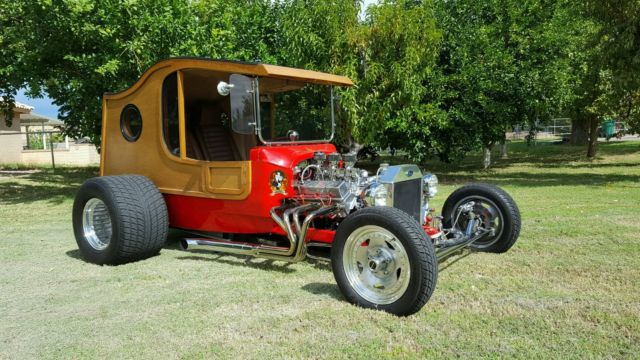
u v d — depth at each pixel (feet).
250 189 15.69
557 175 45.85
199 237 19.13
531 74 43.70
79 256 18.06
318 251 17.16
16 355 10.22
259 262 16.75
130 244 16.31
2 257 17.93
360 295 12.48
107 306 12.87
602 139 107.86
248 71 15.12
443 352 9.98
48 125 99.14
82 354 10.23
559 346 10.14
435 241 14.82
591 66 46.09
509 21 46.19
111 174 19.80
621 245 18.30
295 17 34.24
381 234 12.07
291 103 16.63
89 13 30.45
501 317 11.66
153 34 31.07
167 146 17.79
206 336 10.94
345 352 10.05
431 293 11.53
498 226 17.17
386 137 44.75
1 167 63.77
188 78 16.90
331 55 34.14
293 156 15.14
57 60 33.65
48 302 13.25
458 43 44.24
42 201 32.50
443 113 42.55
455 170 53.42
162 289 14.12
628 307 12.17
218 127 17.71
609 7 38.55
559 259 16.53
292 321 11.66
